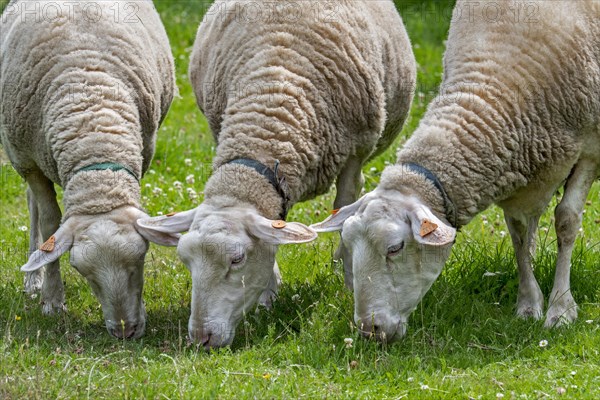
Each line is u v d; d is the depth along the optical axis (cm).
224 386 886
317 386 891
